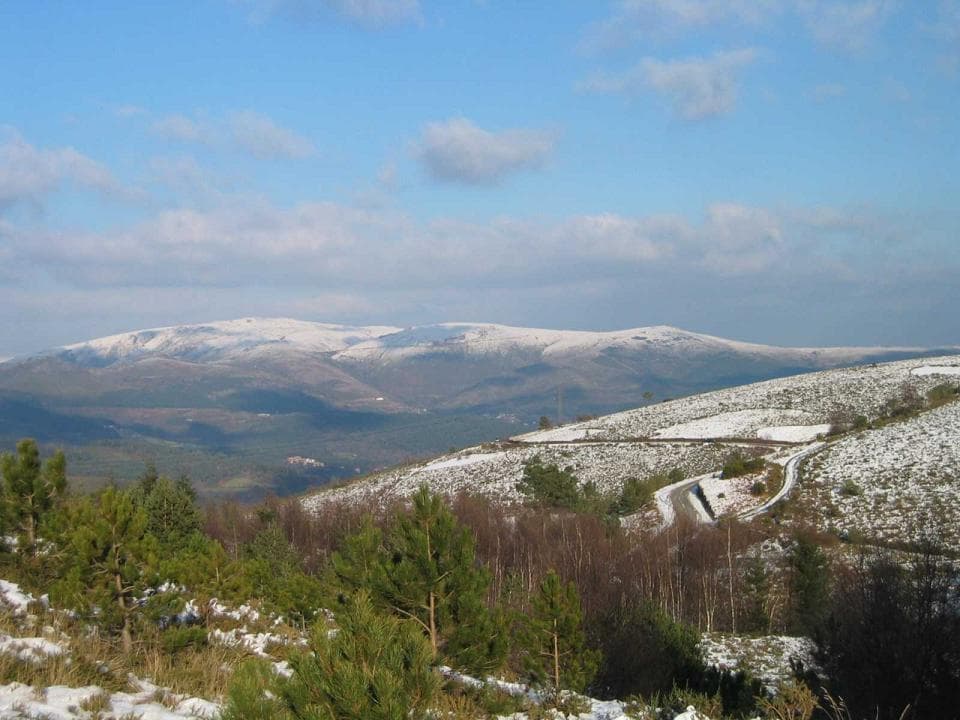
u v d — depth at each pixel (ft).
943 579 44.65
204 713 29.50
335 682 22.00
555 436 379.76
